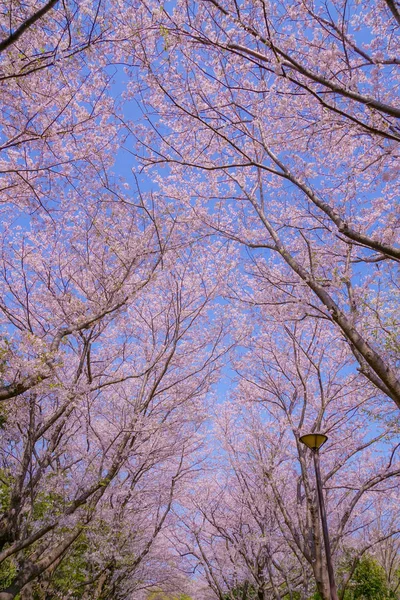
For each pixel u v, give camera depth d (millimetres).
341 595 9898
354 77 5395
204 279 9656
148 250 8039
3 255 8414
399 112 4578
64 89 6047
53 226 8102
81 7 5312
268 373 11344
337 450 10797
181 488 12289
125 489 9766
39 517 7867
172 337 9469
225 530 13398
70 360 9477
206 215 8320
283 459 11562
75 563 10102
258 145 6938
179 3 5727
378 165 6859
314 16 5719
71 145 7215
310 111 6512
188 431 11172
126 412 9523
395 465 11008
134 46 6078
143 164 6785
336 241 7664
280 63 5047
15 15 5344
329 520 12102
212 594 17781
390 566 16094
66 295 7746
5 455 9094
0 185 7219
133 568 10953
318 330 10578
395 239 6316
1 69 5504
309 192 5590
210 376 9969
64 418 7727
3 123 6637
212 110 6789
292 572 12766
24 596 8320
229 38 5645
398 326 7582
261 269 8305
